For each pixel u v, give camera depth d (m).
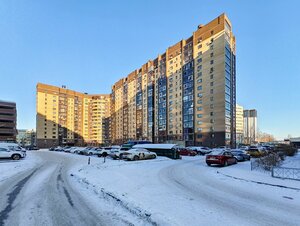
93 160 24.20
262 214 6.19
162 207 6.44
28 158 26.67
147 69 102.75
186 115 78.69
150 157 25.81
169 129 86.56
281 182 10.94
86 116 141.88
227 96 68.31
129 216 5.79
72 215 5.88
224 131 65.50
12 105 98.12
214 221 5.51
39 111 117.06
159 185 10.00
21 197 7.68
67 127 128.62
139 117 106.00
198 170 16.06
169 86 88.12
